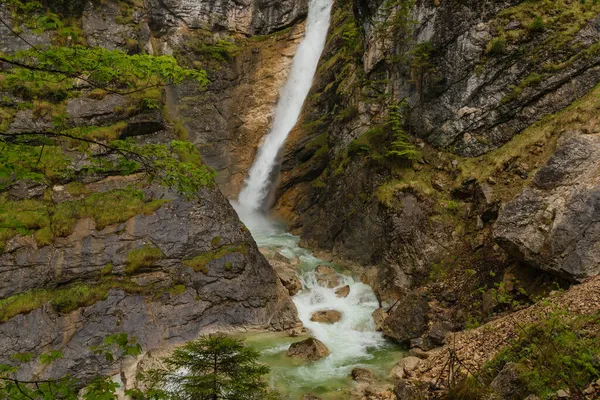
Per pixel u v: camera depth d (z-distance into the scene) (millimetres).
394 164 19531
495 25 17594
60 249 14242
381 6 22734
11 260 13500
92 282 13977
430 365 11062
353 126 23266
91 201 15352
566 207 11820
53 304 13094
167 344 13344
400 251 16938
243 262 15742
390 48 21656
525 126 16609
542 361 7059
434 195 17531
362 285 17875
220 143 31688
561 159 12852
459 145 18062
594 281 10023
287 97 33500
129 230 15148
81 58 6160
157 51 31953
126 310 13648
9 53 17000
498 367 8320
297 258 20500
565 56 16266
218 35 34344
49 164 15094
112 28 20828
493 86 17422
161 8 32594
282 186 27797
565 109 15789
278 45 35281
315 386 11477
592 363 6391
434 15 19453
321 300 16969
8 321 12477
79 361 12266
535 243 12211
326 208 23016
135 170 7023
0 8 17172
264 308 15219
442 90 18922
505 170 15930
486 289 13969
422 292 14938
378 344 14188
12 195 14633
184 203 16234
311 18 34500
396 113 19156
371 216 18938
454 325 13359
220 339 6102
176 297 14367
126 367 12367
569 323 8062
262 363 12602
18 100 16438
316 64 31891
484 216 15742
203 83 7945
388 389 10914
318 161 26375
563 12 16812
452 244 16141
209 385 5566
